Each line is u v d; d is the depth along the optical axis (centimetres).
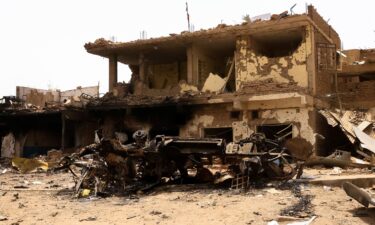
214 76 2478
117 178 1348
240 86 2375
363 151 2038
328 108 2394
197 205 1027
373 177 1234
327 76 2512
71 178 1831
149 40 2567
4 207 1093
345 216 853
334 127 2331
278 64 2302
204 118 2436
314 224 795
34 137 3231
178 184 1432
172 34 2531
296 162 1434
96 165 1323
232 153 1338
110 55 2838
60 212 1012
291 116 2183
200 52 2652
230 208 966
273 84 2200
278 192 1148
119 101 2553
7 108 2980
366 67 2852
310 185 1216
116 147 1324
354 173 1550
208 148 1354
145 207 1035
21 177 1920
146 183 1391
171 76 3048
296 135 2162
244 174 1280
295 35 2409
